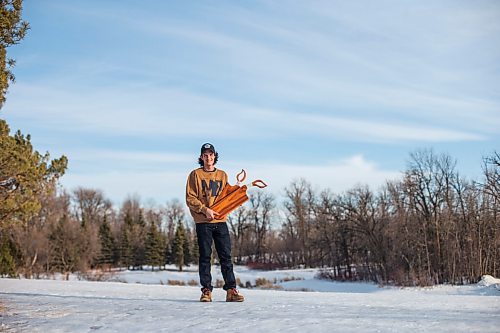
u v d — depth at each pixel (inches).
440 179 1716.3
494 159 1465.3
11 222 585.3
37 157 625.3
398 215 1822.1
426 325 166.2
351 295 498.6
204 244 276.2
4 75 370.0
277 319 185.6
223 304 249.0
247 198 279.3
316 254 2810.0
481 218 1608.0
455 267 1631.4
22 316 215.2
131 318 197.6
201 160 284.7
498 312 221.3
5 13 360.8
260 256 3316.9
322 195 2427.4
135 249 3026.6
